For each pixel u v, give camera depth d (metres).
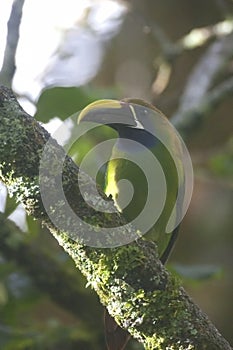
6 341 8.84
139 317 4.93
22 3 7.89
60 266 9.50
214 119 13.26
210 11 13.36
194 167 12.03
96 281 4.97
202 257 12.70
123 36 13.91
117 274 4.91
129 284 4.91
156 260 4.98
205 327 4.96
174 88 13.21
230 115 13.27
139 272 4.91
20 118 4.95
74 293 9.43
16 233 9.30
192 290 12.48
